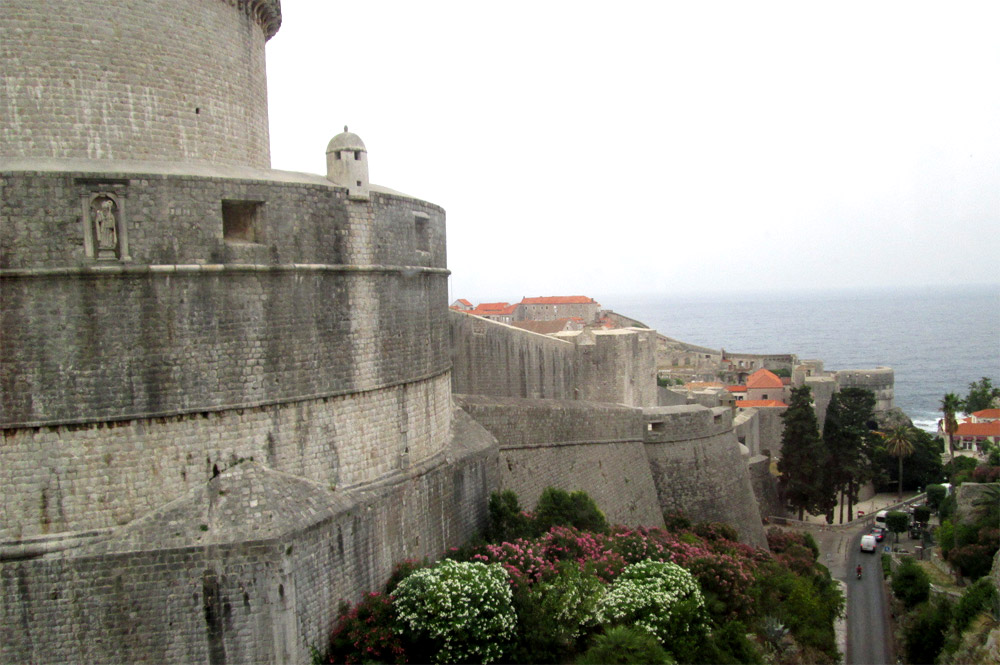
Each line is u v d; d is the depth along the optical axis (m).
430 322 27.83
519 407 35.03
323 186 22.34
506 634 21.36
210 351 19.88
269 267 20.78
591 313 137.50
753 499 47.88
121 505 18.88
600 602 23.17
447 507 27.56
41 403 18.19
